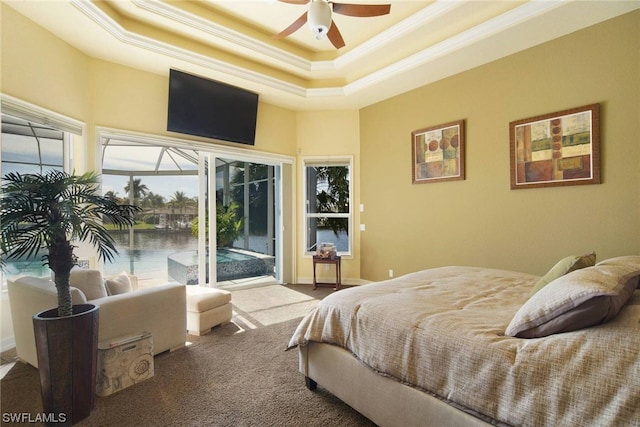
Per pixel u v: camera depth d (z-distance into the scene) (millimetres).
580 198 2859
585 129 2805
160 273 4035
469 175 3641
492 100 3426
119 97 3502
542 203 3090
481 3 2830
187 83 3766
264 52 3721
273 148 4938
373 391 1579
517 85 3230
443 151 3861
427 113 4051
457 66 3555
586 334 1095
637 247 2586
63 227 1680
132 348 2064
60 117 2975
